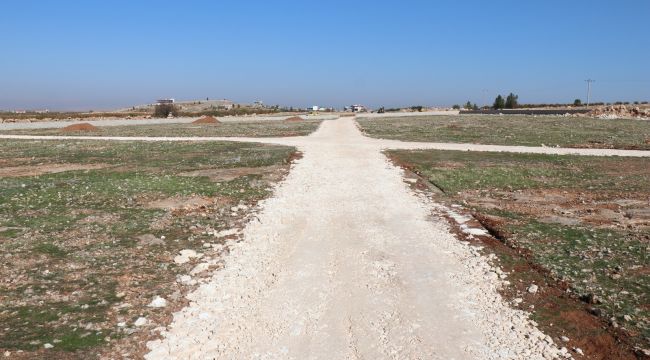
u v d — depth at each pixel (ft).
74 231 45.32
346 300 31.78
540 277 35.83
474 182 71.36
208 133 163.02
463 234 45.85
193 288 33.42
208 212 52.80
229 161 90.38
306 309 30.50
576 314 30.04
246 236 44.62
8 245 41.11
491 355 25.53
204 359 25.04
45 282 33.78
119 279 34.60
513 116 262.06
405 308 30.73
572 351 26.09
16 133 170.91
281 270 36.76
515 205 57.98
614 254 40.14
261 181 69.92
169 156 98.43
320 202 57.98
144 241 42.78
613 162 93.81
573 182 72.74
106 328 27.68
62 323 28.09
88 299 31.32
